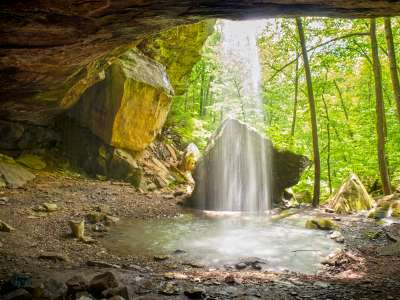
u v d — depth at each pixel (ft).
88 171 46.75
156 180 48.08
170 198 43.32
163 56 52.95
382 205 36.50
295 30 48.21
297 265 22.41
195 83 76.18
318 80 49.37
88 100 46.21
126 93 43.91
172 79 58.34
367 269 21.16
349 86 60.75
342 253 24.14
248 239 28.22
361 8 17.80
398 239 26.71
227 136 41.83
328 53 45.75
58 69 28.09
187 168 55.52
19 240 24.00
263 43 51.31
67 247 24.22
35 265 19.44
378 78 40.55
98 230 29.17
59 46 22.20
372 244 26.55
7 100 34.88
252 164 42.06
